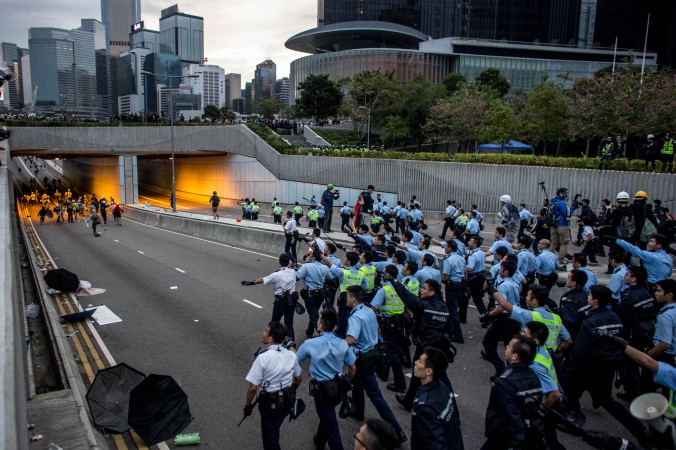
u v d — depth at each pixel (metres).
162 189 69.69
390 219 24.44
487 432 4.67
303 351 5.65
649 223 10.35
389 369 8.56
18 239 22.73
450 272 9.69
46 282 14.29
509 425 4.45
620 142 25.70
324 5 138.50
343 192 38.34
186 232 28.97
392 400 7.51
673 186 22.38
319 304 9.78
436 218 30.98
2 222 9.52
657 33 114.50
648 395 4.20
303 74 111.50
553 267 9.95
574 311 7.27
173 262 19.31
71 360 8.80
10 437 2.71
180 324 11.46
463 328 10.73
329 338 5.68
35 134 42.16
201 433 6.70
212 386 8.16
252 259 19.69
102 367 8.97
